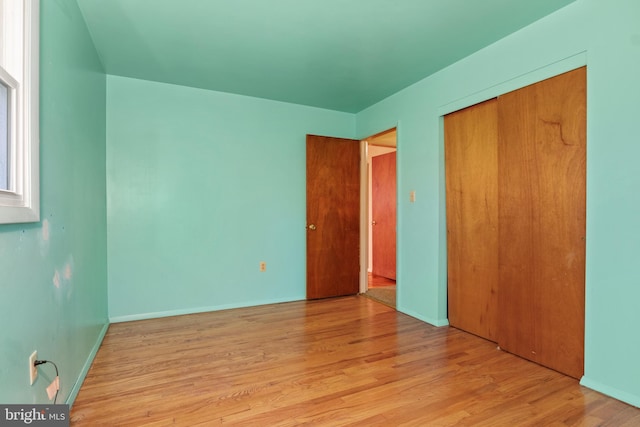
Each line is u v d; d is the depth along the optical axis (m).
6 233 1.14
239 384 2.03
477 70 2.70
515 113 2.41
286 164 3.99
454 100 2.91
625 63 1.81
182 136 3.45
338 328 3.04
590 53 1.96
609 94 1.88
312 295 4.05
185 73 3.13
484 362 2.33
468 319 2.91
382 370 2.21
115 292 3.19
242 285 3.75
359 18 2.23
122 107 3.20
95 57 2.62
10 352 1.17
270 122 3.89
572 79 2.06
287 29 2.38
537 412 1.74
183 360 2.36
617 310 1.86
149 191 3.31
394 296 4.23
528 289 2.35
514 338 2.45
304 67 3.00
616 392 1.86
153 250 3.34
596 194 1.94
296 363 2.32
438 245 3.09
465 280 2.93
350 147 4.27
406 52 2.71
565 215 2.12
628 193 1.81
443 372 2.19
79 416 1.70
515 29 2.37
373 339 2.77
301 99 3.87
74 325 1.91
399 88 3.52
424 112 3.25
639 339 1.77
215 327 3.06
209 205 3.58
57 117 1.68
